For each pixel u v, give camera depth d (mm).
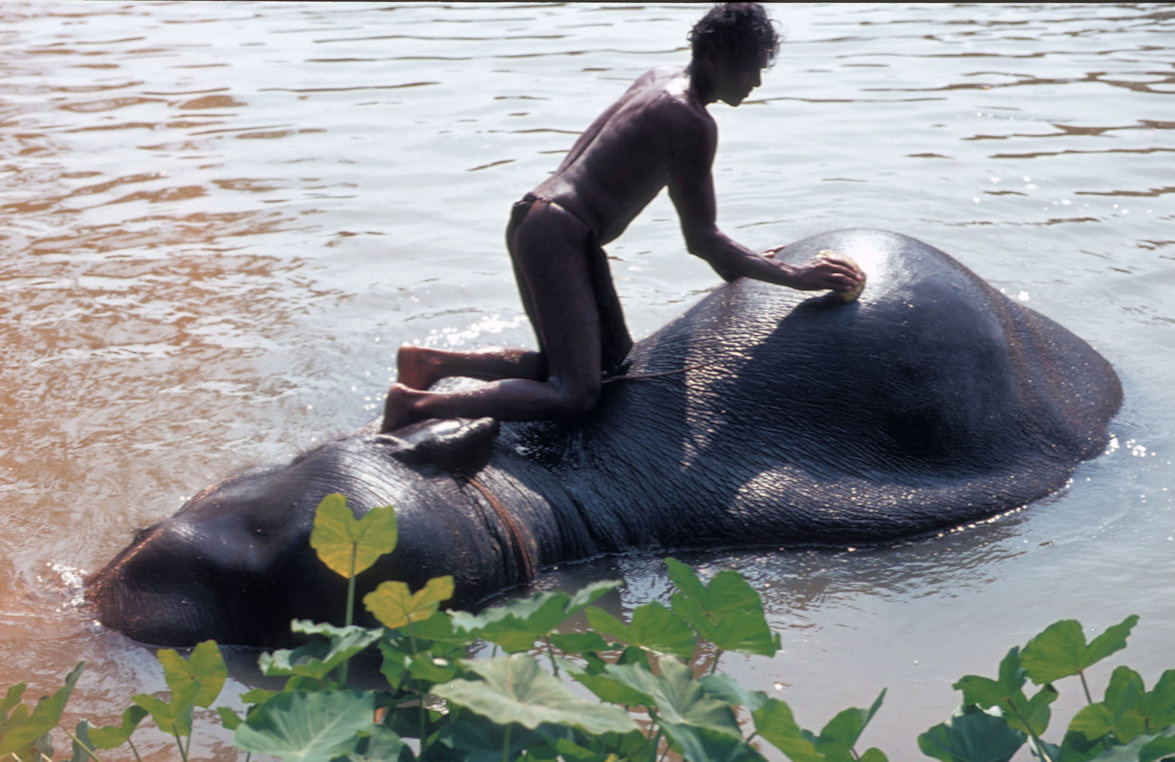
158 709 1977
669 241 7289
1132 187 7828
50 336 5832
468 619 1816
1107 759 1861
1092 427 4656
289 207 7816
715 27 4133
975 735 1999
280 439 4812
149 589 3602
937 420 4355
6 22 14062
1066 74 10797
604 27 13094
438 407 4168
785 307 4570
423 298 6379
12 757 2066
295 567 3512
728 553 4094
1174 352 5430
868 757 1905
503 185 8148
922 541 4098
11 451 4691
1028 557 3893
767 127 9516
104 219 7578
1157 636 3309
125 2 15234
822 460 4281
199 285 6539
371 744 1831
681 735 1690
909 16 13719
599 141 4266
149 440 4805
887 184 8023
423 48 12344
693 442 4301
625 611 3713
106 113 10070
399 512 3611
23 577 3824
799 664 3250
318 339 5844
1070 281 6309
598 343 4277
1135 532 3998
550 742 1825
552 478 4184
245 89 10820
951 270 4719
